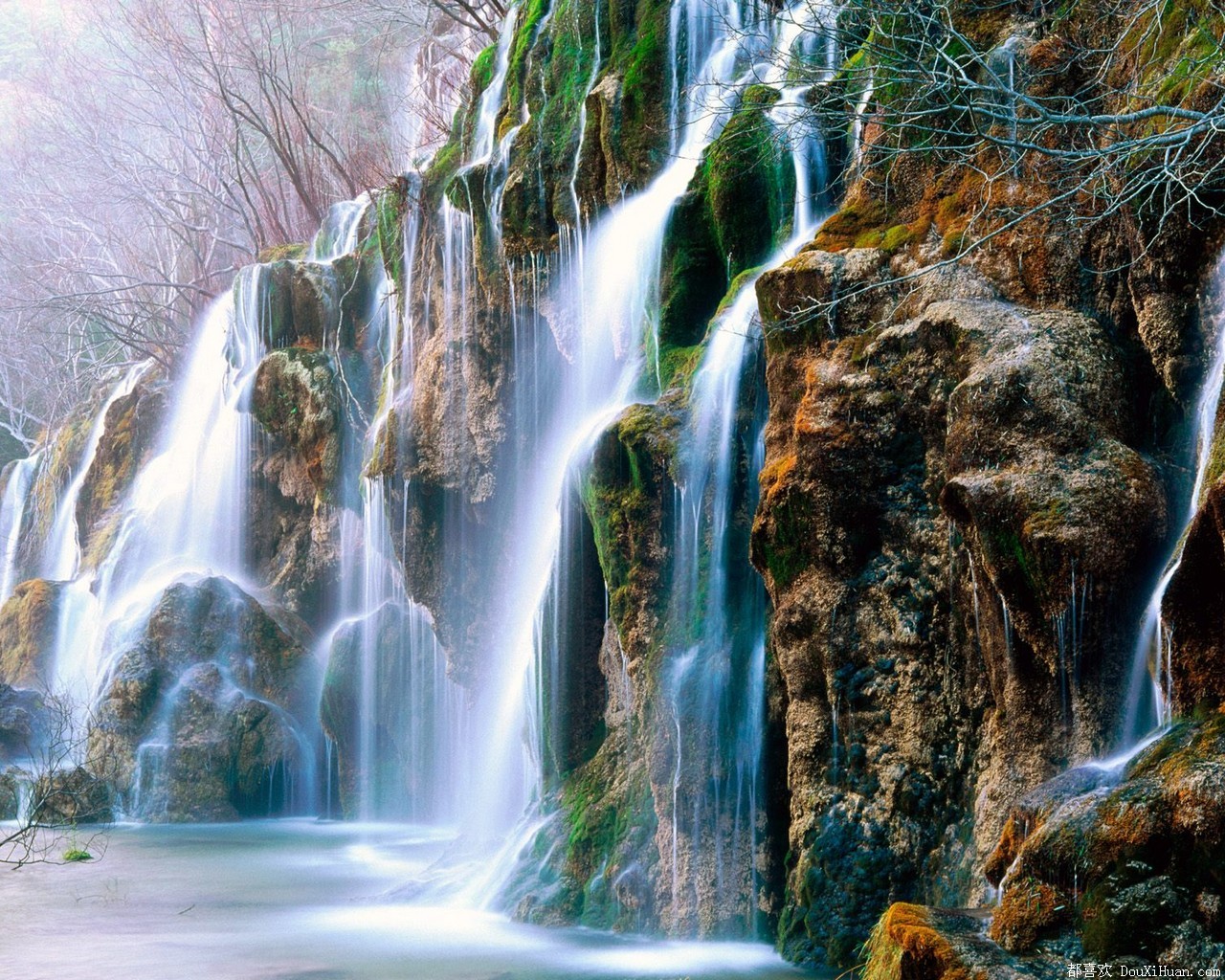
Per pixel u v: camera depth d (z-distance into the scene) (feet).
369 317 60.95
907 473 27.43
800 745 28.81
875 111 29.96
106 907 38.09
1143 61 25.25
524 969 29.17
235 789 60.90
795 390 29.40
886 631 27.55
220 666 63.21
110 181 115.55
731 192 36.01
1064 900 18.24
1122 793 18.29
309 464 60.90
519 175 43.52
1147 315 24.04
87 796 59.31
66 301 112.88
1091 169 25.62
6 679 77.97
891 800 27.27
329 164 97.45
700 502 32.60
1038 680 23.38
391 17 105.81
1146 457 23.77
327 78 112.78
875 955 19.84
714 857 31.40
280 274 63.26
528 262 43.39
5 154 131.13
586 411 41.37
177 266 114.73
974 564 24.43
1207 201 23.02
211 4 110.42
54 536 91.66
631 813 33.83
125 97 126.93
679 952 30.04
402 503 47.37
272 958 31.07
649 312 38.29
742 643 31.94
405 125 106.32
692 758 31.81
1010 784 23.65
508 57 49.67
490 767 44.21
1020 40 27.99
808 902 28.19
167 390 81.20
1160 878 17.43
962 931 18.95
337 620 65.72
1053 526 22.48
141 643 62.95
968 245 27.32
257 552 69.51
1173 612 19.84
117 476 81.92
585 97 42.60
